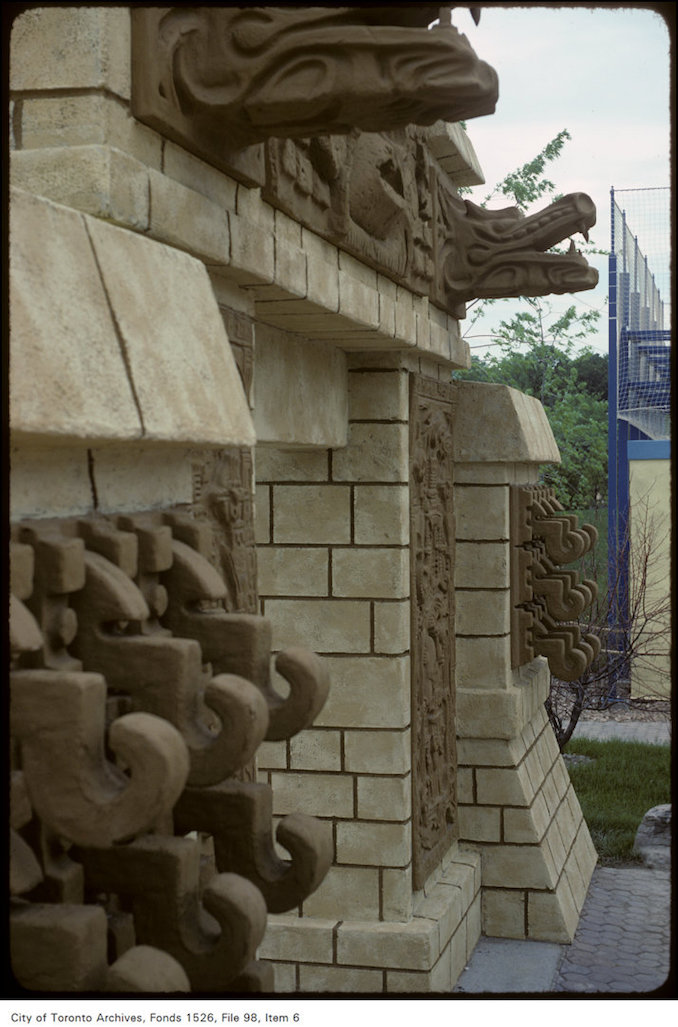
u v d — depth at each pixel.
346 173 4.28
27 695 1.59
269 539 5.74
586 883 7.61
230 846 2.06
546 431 7.77
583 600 7.39
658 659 12.60
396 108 2.71
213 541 3.04
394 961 5.47
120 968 1.59
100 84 2.52
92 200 2.48
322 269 4.08
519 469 7.32
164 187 2.73
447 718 6.56
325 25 2.64
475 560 6.85
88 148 2.48
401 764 5.59
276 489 5.74
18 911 1.63
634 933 6.82
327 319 4.44
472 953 6.46
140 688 1.84
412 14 2.69
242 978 1.97
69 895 1.81
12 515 1.87
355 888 5.62
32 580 1.76
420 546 5.95
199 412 2.16
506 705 6.73
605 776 10.53
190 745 1.81
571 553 7.41
